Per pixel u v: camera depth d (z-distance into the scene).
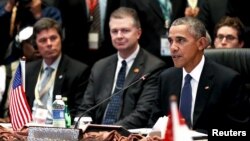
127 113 10.64
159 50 13.30
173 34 9.49
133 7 13.47
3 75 11.79
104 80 11.08
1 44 13.73
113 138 7.62
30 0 13.53
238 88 9.51
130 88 10.77
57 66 11.74
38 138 7.75
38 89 11.54
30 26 13.26
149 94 10.64
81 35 13.85
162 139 7.45
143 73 10.82
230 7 12.95
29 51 12.29
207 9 13.27
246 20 12.88
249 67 9.97
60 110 8.97
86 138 7.61
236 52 10.08
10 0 13.71
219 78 9.50
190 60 9.48
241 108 9.48
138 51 11.05
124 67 10.98
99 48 13.77
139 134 7.77
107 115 10.75
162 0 13.41
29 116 9.54
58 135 7.62
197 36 9.41
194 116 9.46
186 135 5.80
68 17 13.85
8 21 13.72
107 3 13.73
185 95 9.58
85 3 13.84
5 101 11.74
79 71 11.78
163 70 10.90
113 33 11.02
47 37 11.56
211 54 10.15
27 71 11.75
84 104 11.09
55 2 13.84
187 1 13.47
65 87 11.65
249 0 12.84
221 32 11.70
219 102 9.44
